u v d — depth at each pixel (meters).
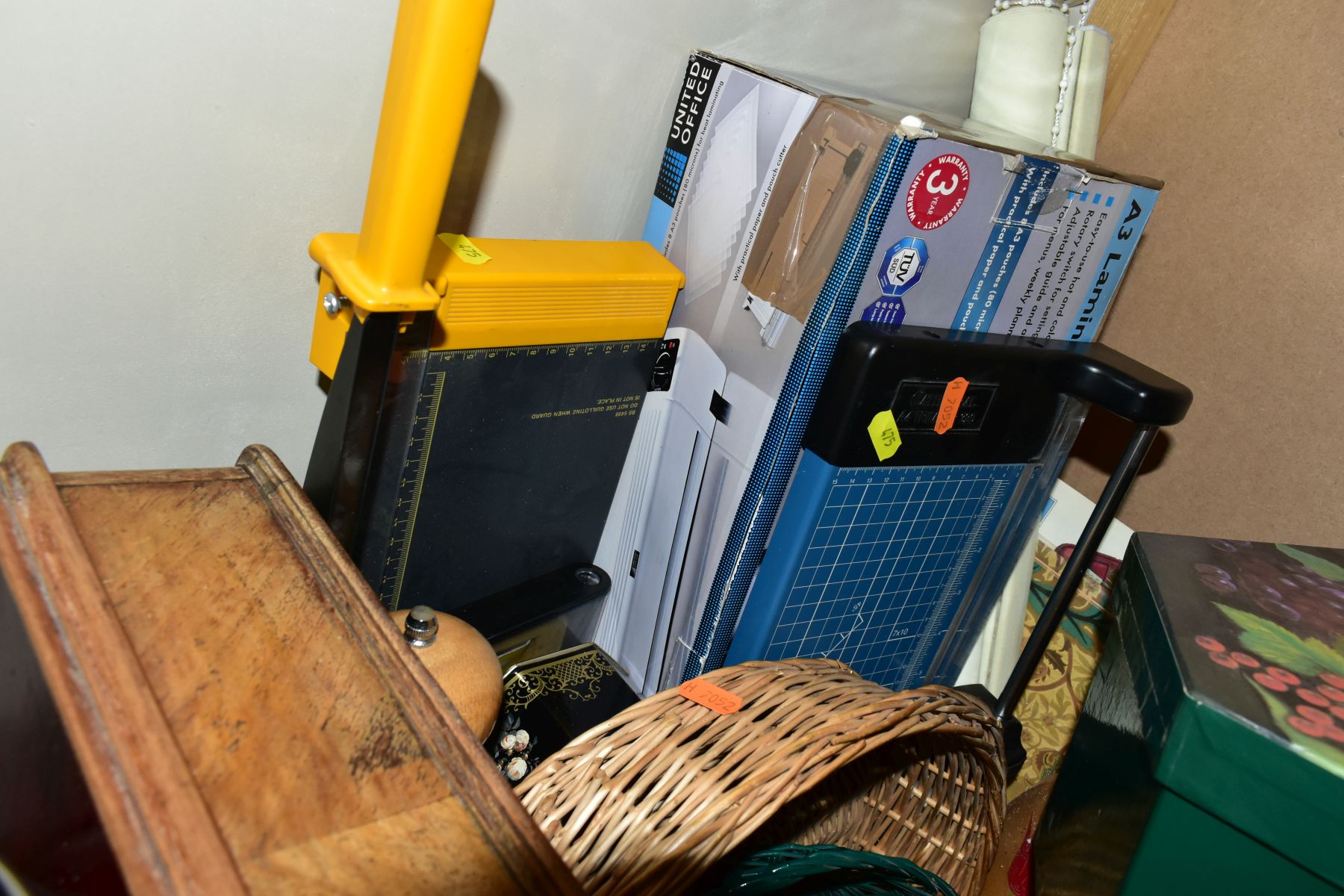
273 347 0.83
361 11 0.74
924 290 0.84
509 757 0.81
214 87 0.71
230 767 0.43
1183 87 1.10
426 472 0.83
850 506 0.88
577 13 0.84
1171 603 0.69
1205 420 1.08
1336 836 0.55
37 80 0.65
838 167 0.78
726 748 0.61
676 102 0.94
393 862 0.42
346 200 0.81
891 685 1.10
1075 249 0.91
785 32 0.97
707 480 0.92
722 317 0.89
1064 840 0.77
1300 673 0.62
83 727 0.40
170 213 0.73
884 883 0.81
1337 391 0.96
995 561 1.06
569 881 0.44
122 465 0.81
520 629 0.93
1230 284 1.05
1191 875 0.62
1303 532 0.99
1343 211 0.95
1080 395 0.90
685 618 0.96
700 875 0.55
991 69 1.08
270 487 0.60
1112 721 0.72
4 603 0.49
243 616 0.51
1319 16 0.97
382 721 0.48
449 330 0.77
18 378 0.73
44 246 0.70
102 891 0.37
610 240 0.99
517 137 0.87
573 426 0.92
